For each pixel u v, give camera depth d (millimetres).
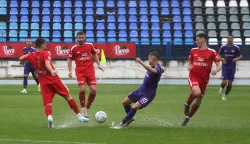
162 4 99562
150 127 27547
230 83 48375
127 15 97188
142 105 26391
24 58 27156
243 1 101750
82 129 26359
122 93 54000
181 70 85250
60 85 27156
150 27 95938
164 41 91500
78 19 95375
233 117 33156
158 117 33000
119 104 41812
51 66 26641
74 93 54219
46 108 26891
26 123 29125
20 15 95125
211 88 64500
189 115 28594
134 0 99812
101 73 83688
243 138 23750
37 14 95500
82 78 32375
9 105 40656
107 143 21906
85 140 22656
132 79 82812
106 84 69625
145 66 25906
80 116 27391
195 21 97250
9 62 82688
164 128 27125
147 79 26484
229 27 96938
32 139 22891
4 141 22312
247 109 38594
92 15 96250
